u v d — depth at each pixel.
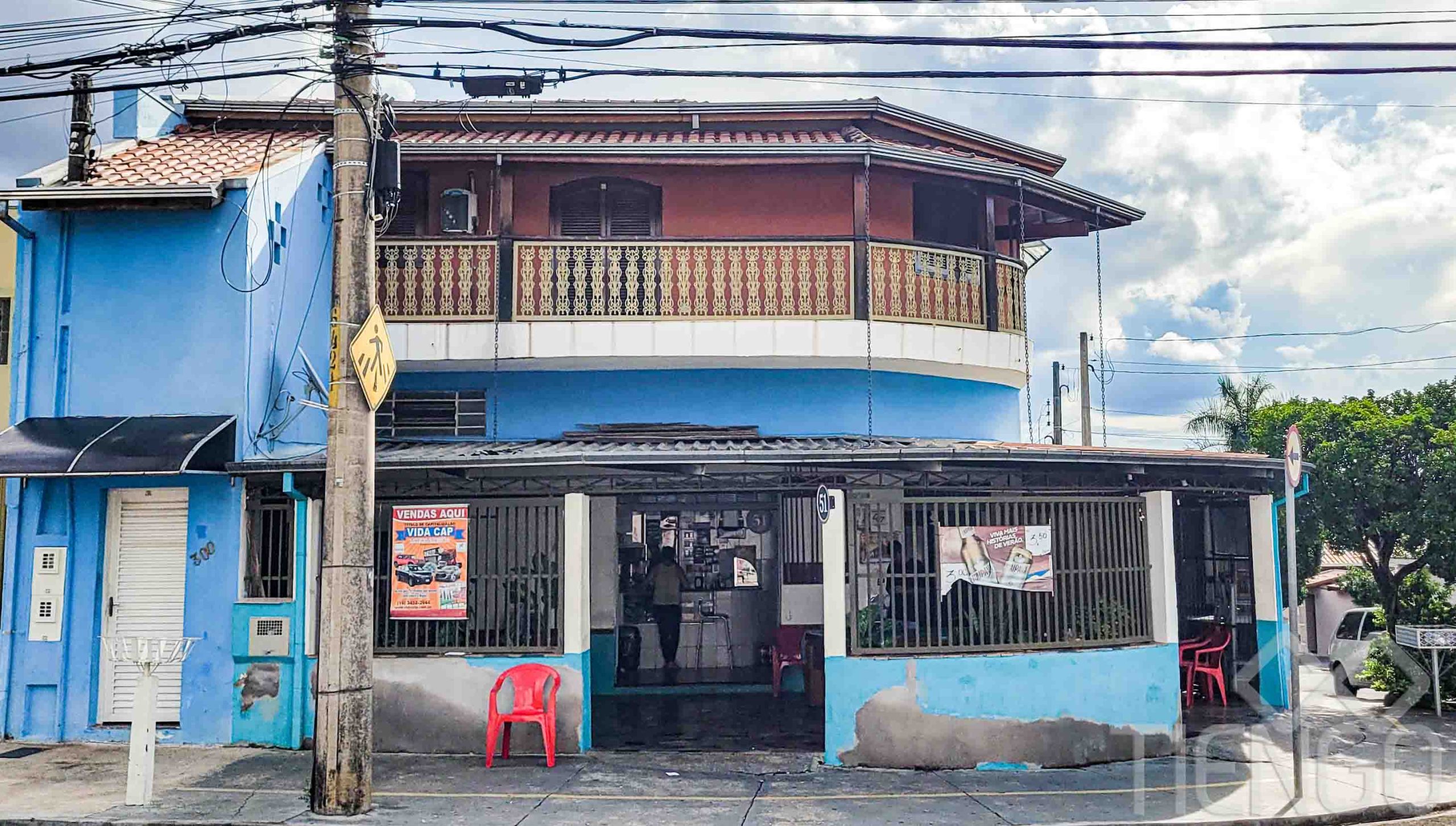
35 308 11.73
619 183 14.63
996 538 10.83
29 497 11.54
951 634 10.58
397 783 9.55
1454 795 9.45
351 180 8.80
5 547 11.80
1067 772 10.23
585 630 11.01
